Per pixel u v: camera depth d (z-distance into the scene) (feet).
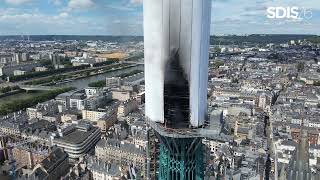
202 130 474.08
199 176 503.61
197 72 465.88
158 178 540.11
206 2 453.58
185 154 485.56
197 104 475.31
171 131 473.26
